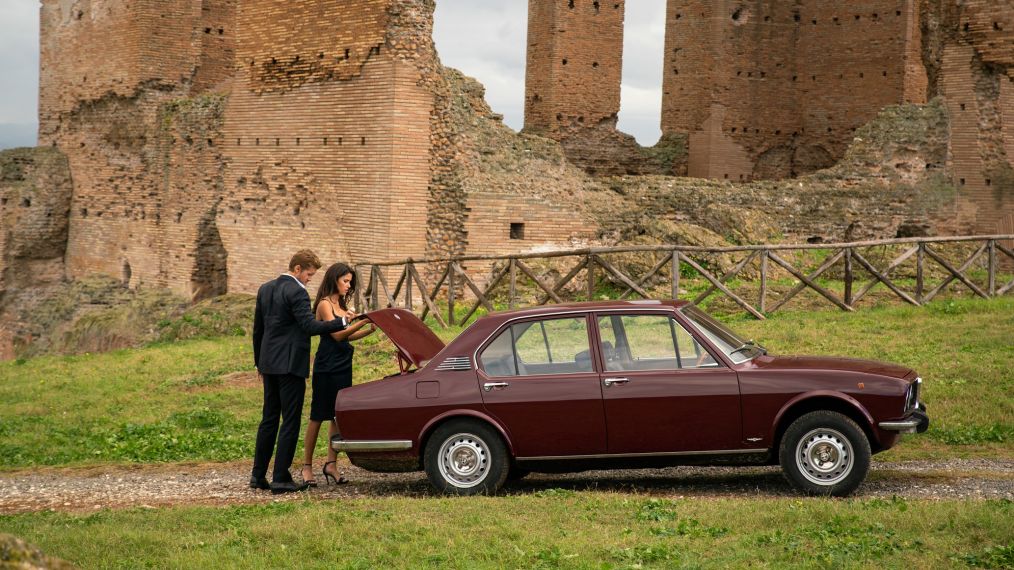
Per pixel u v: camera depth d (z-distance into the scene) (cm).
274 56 2775
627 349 970
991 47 2705
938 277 2473
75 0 3734
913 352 1505
